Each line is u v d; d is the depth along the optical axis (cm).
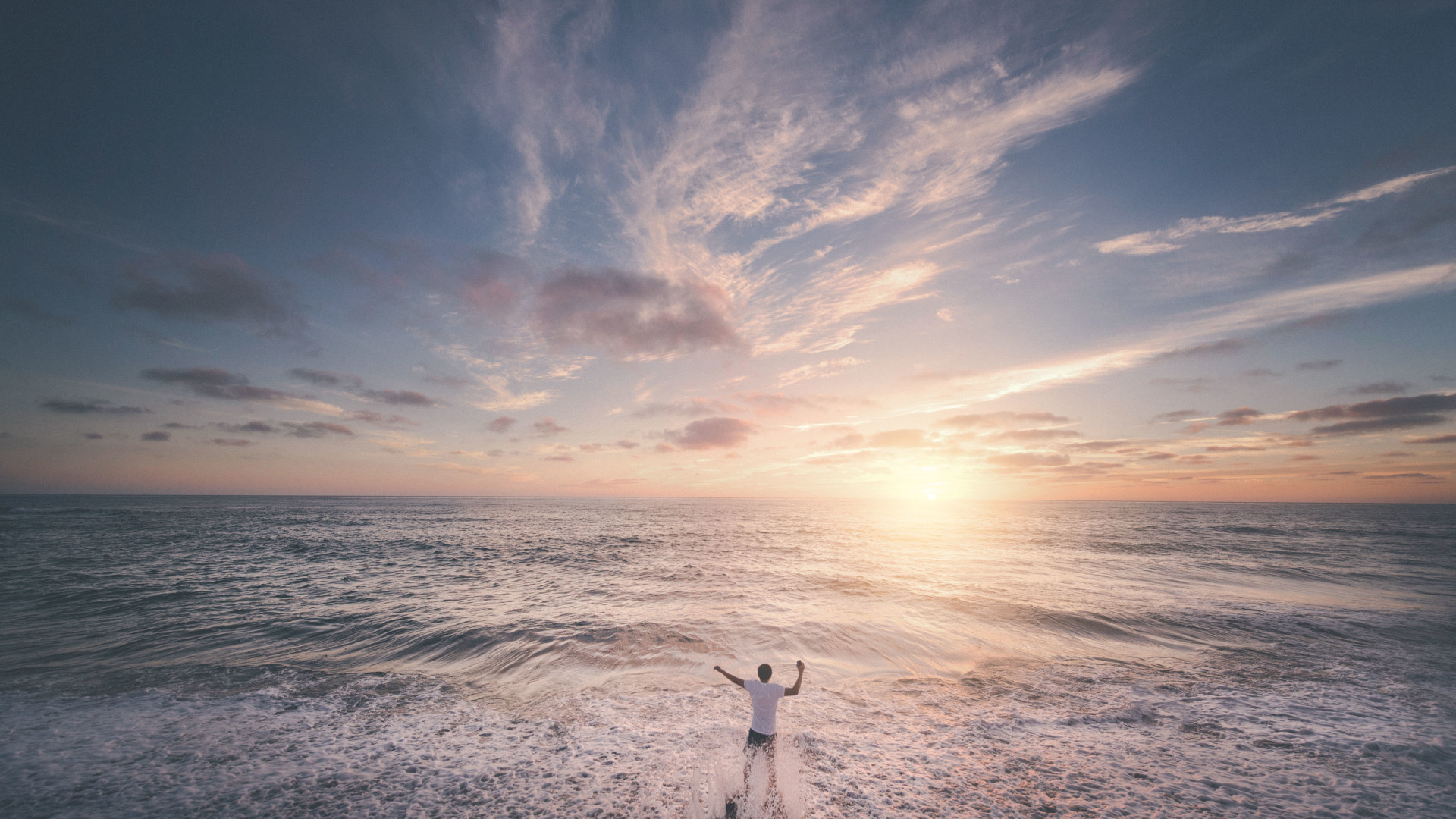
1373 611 1648
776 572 2395
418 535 4197
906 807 609
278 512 7912
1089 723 855
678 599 1764
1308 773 698
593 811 597
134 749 736
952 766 710
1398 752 756
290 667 1102
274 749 743
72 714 848
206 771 681
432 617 1508
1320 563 2856
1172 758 739
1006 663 1164
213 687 980
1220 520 7938
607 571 2419
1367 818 595
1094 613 1584
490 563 2703
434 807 606
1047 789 655
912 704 934
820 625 1427
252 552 3027
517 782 660
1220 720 869
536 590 1930
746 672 1094
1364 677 1083
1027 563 2747
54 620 1483
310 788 645
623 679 1044
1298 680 1065
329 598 1766
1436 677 1084
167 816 584
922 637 1337
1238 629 1442
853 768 700
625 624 1423
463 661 1151
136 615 1529
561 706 910
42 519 5956
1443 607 1712
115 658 1149
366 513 7725
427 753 736
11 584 1981
